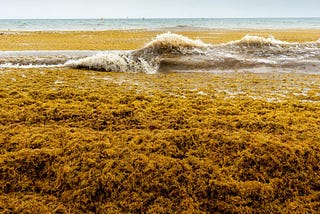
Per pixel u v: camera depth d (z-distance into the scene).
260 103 8.77
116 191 5.12
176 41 17.89
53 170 5.57
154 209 4.81
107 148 5.97
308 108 8.33
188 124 7.16
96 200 5.07
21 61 16.62
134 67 14.68
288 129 6.86
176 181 5.21
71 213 4.81
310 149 5.89
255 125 7.06
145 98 9.16
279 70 14.15
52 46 25.28
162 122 7.31
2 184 5.33
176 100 9.01
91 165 5.54
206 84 11.40
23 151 5.89
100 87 10.55
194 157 5.79
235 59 15.77
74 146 6.00
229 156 5.82
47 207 4.84
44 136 6.44
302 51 17.33
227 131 6.72
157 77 12.82
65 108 8.08
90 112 7.82
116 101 8.80
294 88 10.76
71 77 12.20
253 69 14.44
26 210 4.74
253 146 5.95
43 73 12.87
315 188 5.31
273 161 5.64
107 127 7.10
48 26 84.56
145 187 5.16
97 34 41.81
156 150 5.96
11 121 7.28
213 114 7.87
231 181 5.24
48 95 9.23
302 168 5.57
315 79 12.29
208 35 40.78
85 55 19.17
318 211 4.82
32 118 7.43
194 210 4.79
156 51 17.20
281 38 33.75
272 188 5.16
